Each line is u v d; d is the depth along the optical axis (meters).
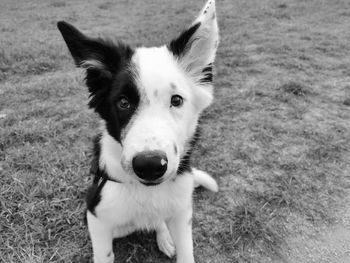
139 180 0.25
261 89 0.72
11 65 0.82
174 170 0.26
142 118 0.27
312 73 0.81
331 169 0.49
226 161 0.50
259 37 1.10
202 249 0.37
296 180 0.47
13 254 0.35
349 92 0.72
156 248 0.38
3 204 0.40
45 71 0.82
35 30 1.23
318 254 0.36
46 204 0.40
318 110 0.65
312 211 0.42
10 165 0.47
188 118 0.30
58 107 0.64
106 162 0.31
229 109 0.64
